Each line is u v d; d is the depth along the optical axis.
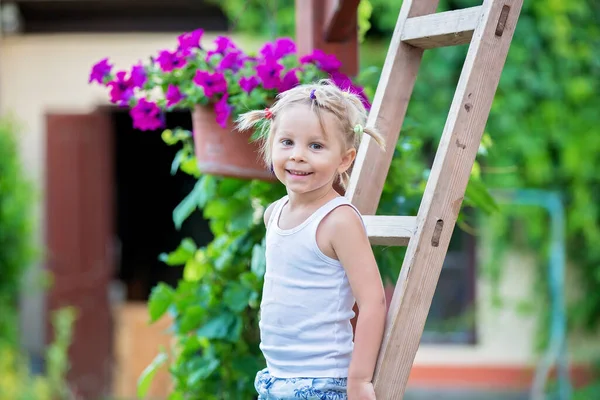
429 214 2.43
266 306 2.50
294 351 2.43
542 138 7.52
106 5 8.23
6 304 7.81
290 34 7.62
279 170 2.41
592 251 7.74
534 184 7.63
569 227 7.73
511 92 7.46
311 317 2.42
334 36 3.54
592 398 7.62
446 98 7.42
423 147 7.63
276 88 3.14
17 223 7.65
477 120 2.47
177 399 3.75
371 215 2.79
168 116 10.41
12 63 8.55
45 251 8.34
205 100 3.23
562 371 7.48
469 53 2.48
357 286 2.35
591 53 7.55
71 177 8.38
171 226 11.71
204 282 3.80
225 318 3.57
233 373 3.66
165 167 11.69
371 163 2.84
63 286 8.36
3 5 8.29
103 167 8.45
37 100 8.54
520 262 8.01
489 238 8.00
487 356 8.10
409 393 8.16
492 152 7.23
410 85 2.89
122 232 11.54
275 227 2.52
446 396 8.09
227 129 3.20
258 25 7.70
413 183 4.05
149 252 11.65
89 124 8.41
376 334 2.33
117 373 8.50
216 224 3.89
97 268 8.41
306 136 2.37
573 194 7.66
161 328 8.51
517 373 8.04
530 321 8.04
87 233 8.41
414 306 2.41
